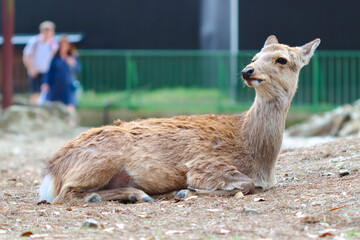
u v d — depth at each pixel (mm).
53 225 7777
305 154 12711
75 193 9352
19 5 35781
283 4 32375
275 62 9695
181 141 9797
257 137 9766
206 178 9445
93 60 32000
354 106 26234
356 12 31953
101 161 9391
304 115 30172
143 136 9812
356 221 7332
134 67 31875
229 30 33062
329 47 32125
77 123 26219
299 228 7160
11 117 22062
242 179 9406
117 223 7824
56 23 35344
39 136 21766
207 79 31453
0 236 7195
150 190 9672
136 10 34844
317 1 32062
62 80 25766
